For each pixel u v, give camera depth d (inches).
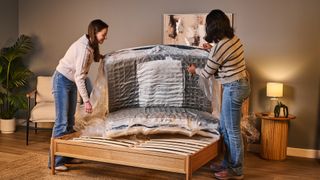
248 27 179.5
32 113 186.1
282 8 173.8
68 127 143.0
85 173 143.0
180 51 145.9
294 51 173.9
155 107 151.3
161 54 146.6
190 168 117.0
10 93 224.4
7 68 213.2
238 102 127.9
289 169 154.9
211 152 134.0
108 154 129.7
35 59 226.1
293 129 177.0
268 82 178.4
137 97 152.8
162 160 120.7
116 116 141.7
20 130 220.5
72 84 140.2
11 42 225.1
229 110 129.7
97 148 131.3
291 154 177.9
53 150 139.9
